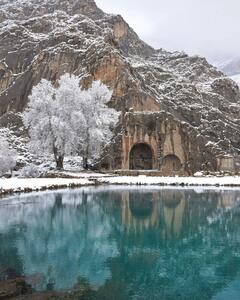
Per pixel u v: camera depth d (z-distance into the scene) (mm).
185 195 57875
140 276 21797
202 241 30156
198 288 20203
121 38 199000
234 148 116188
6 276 20781
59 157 86750
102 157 94938
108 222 36969
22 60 152875
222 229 34625
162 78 152875
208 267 23766
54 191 58625
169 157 98062
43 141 84000
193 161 97000
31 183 61562
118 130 101188
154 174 88938
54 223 35594
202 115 125688
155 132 97000
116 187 67625
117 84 116875
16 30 166000
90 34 149000
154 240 30375
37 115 84625
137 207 46031
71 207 44344
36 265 22984
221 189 67500
